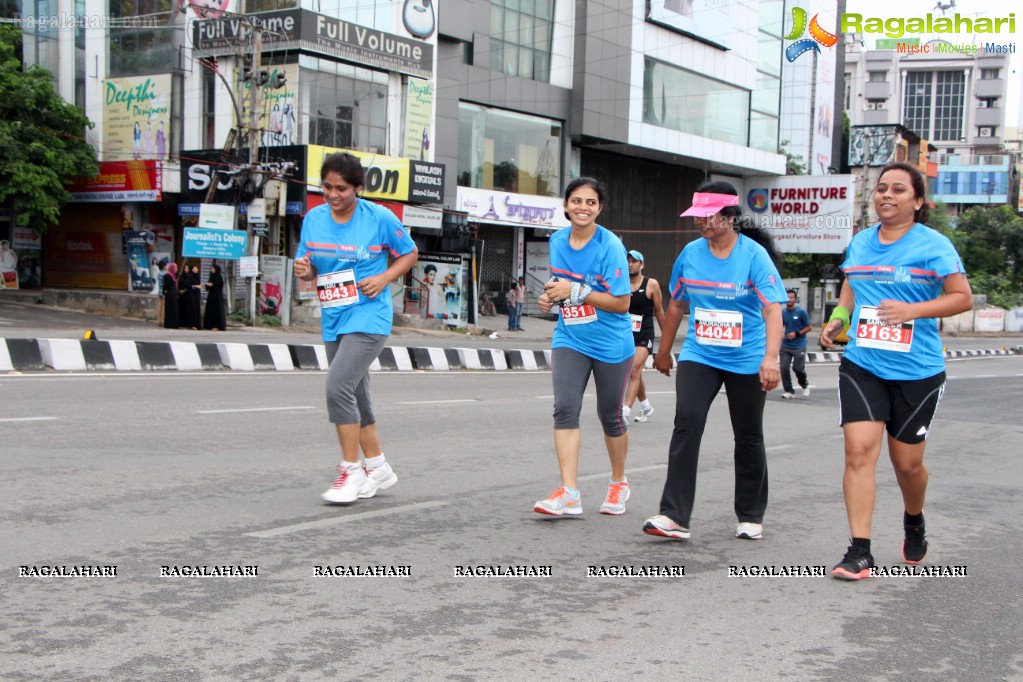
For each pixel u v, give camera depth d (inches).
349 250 239.5
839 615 175.9
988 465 382.3
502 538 222.4
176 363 587.5
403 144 1201.4
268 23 1090.7
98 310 1088.8
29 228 1291.8
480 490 280.1
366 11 1173.7
